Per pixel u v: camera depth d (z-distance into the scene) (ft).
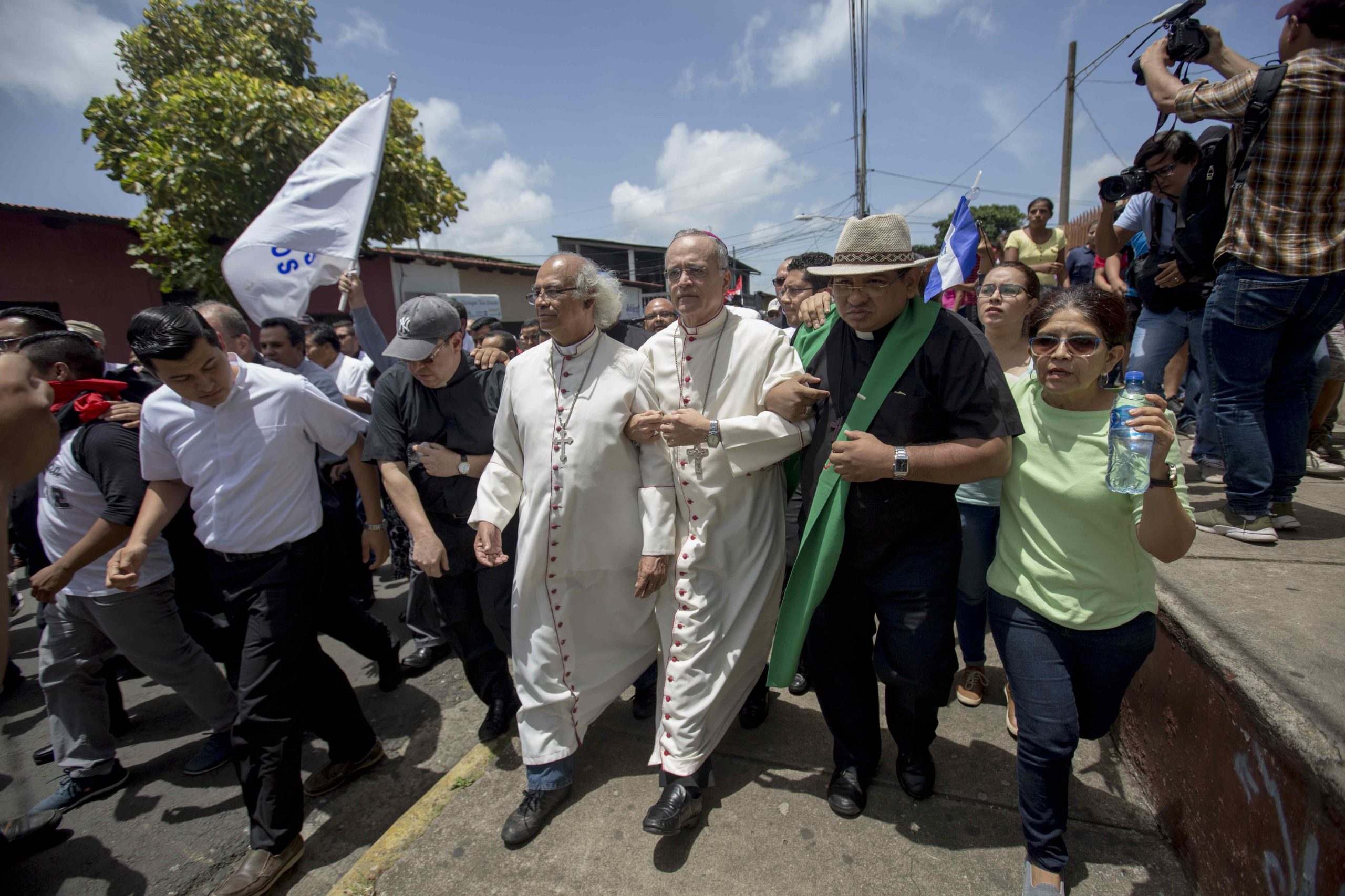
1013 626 6.51
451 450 9.14
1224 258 8.39
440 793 8.66
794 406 6.98
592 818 7.85
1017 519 6.50
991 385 6.32
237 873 7.50
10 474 3.37
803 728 9.32
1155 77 8.73
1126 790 7.72
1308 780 4.58
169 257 31.83
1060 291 6.11
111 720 11.14
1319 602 6.87
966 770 8.23
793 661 7.34
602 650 8.50
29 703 12.71
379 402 9.11
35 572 9.96
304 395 8.21
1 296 32.73
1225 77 8.31
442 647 13.00
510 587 9.09
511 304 56.44
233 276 15.19
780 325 14.05
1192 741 6.45
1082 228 27.68
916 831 7.31
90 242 35.04
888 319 6.88
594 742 9.32
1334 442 14.12
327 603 10.53
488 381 9.37
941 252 10.20
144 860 8.47
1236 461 8.71
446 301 8.96
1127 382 5.65
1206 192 9.07
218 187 30.71
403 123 36.27
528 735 7.98
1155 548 5.52
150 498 8.18
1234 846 5.61
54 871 8.34
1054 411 6.31
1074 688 6.75
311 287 15.60
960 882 6.64
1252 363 8.35
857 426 6.88
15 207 32.01
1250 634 6.23
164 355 7.06
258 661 7.60
